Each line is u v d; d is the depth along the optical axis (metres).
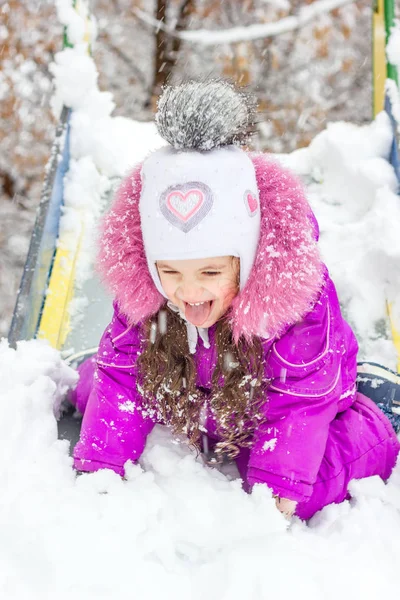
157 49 7.50
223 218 1.35
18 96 6.81
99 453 1.60
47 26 6.83
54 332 2.27
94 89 3.03
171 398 1.60
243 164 1.40
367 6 7.41
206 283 1.40
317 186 2.86
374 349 2.23
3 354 1.84
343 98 7.79
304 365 1.54
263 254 1.42
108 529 1.37
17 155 6.96
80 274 2.47
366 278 2.40
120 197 1.52
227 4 7.59
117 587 1.25
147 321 1.58
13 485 1.46
